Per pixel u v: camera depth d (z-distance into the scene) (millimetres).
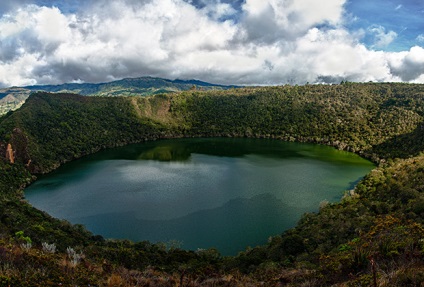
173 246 60375
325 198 85562
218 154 149000
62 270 13703
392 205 56250
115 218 73812
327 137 174500
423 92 186250
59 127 158750
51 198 88625
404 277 12344
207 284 20031
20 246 15570
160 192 91062
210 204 81312
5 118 153000
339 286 14164
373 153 136250
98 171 118375
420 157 94938
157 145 177375
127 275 16828
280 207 79250
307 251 42781
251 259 42062
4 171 100500
